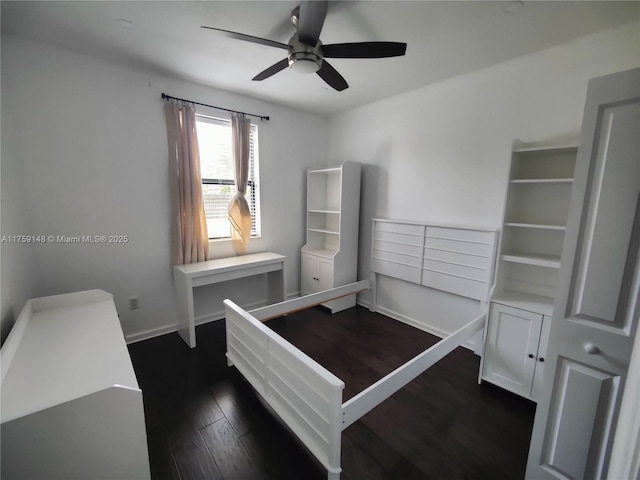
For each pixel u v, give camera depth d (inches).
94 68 89.7
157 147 104.2
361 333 117.3
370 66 94.0
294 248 152.3
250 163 134.0
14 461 40.4
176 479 55.9
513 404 76.7
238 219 124.9
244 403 76.7
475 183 101.3
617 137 40.9
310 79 106.0
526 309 74.6
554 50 81.0
